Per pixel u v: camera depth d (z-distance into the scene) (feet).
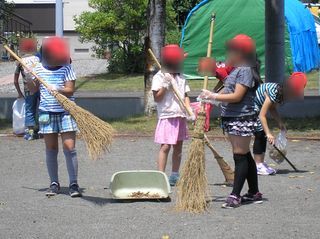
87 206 19.36
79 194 20.43
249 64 18.51
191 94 43.83
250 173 19.30
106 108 37.22
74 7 87.35
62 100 19.51
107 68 67.72
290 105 35.96
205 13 51.39
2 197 20.49
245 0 50.49
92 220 17.94
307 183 22.15
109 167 25.20
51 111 20.10
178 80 21.52
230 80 18.54
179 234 16.71
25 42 24.94
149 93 36.11
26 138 31.53
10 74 65.92
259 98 22.71
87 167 25.23
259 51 50.57
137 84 53.62
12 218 18.19
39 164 25.84
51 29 88.94
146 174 20.59
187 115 21.48
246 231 16.88
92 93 47.78
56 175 20.84
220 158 21.71
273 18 36.32
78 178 23.38
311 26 58.54
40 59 21.29
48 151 20.66
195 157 18.72
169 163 25.46
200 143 18.78
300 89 22.18
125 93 47.32
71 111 19.49
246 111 18.58
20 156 27.50
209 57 19.63
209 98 18.51
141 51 62.85
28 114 31.30
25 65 20.15
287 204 19.38
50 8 88.94
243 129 18.61
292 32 51.93
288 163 24.88
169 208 19.04
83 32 62.75
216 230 16.98
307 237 16.43
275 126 33.30
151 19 34.99
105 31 61.98
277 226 17.25
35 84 20.33
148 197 20.02
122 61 64.23
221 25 51.26
